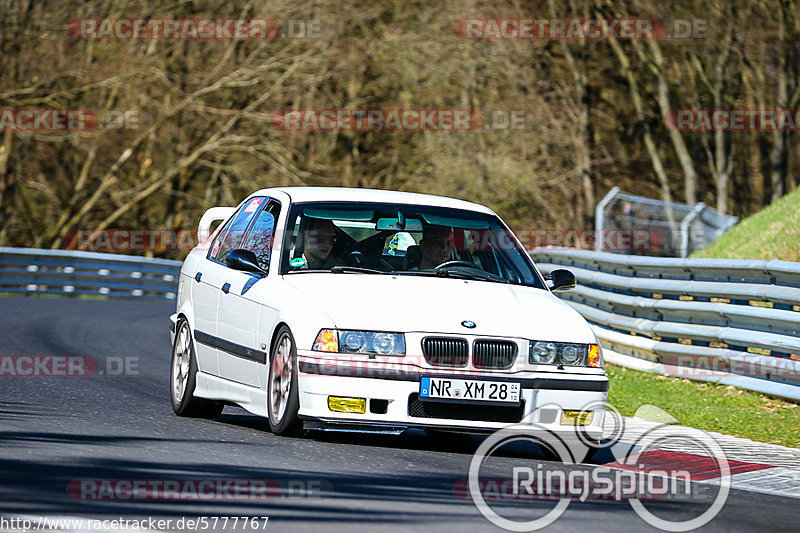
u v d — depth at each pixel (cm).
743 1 11931
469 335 2328
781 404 3378
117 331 5597
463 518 1641
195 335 2861
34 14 10694
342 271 2566
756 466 2441
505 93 10844
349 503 1691
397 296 2428
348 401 2288
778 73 11975
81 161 11844
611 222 6838
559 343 2381
